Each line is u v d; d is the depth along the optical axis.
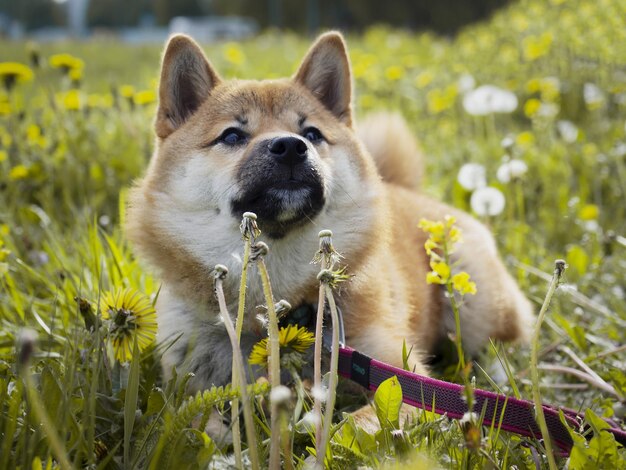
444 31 10.36
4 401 1.24
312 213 1.37
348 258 1.39
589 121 2.34
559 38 2.93
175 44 1.43
